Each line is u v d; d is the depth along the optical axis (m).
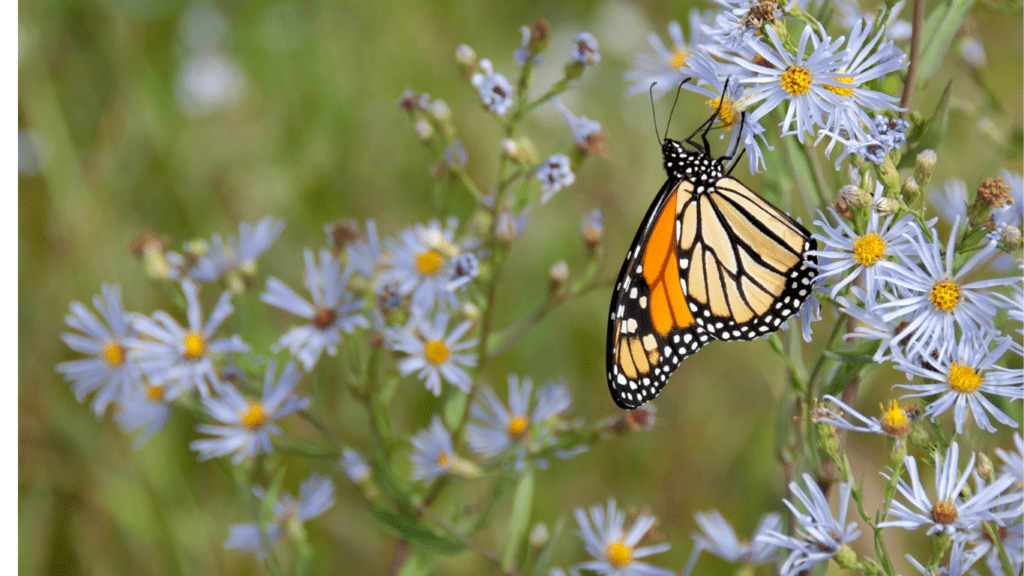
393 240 0.76
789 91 0.69
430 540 0.75
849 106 0.69
